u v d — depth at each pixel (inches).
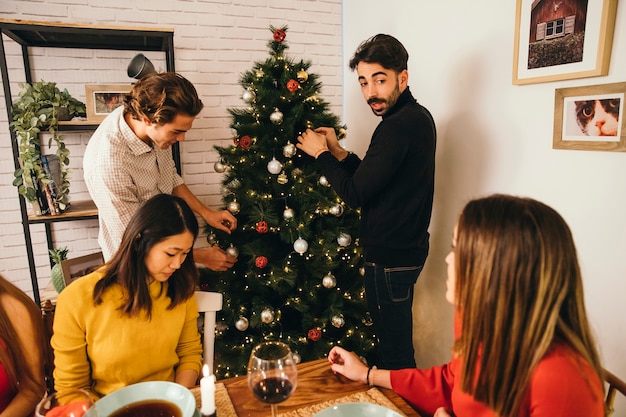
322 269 78.8
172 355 48.5
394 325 71.6
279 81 75.9
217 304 53.2
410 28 89.9
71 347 43.9
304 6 113.8
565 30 56.1
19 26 77.0
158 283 46.6
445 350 88.4
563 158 59.5
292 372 31.5
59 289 82.2
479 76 72.6
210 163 110.8
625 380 54.4
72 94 97.7
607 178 53.9
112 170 63.0
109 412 34.0
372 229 69.0
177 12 102.3
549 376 27.7
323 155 70.2
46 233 99.7
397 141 62.6
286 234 75.5
